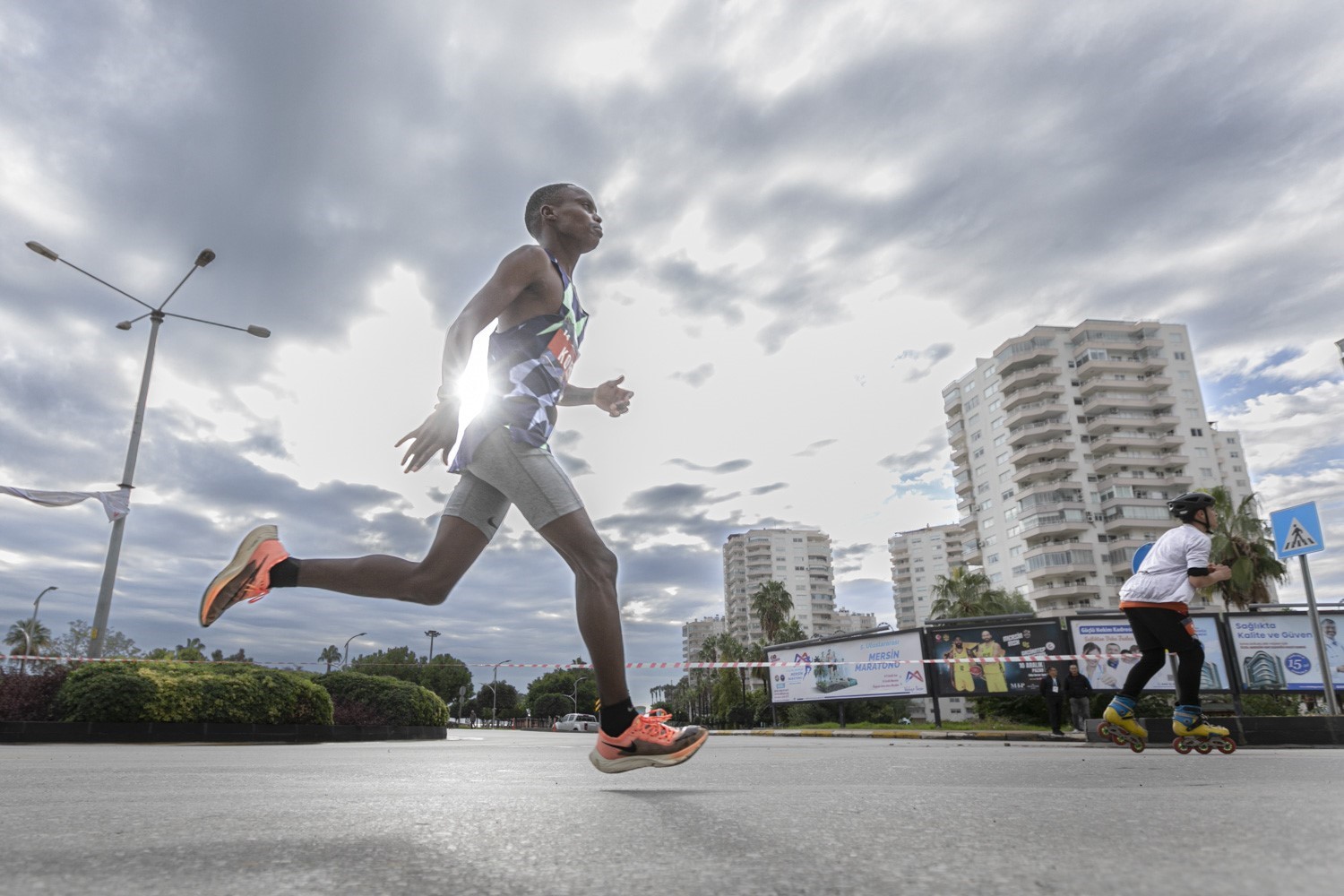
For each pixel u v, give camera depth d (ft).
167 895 3.27
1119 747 27.30
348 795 7.79
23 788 8.74
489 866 3.90
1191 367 259.80
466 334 7.82
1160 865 3.61
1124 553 237.45
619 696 8.33
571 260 9.87
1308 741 26.00
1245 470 299.38
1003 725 84.38
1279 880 3.21
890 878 3.51
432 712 53.36
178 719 36.96
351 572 8.40
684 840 4.65
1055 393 258.16
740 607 521.65
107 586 42.86
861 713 126.52
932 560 440.86
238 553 8.38
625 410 11.53
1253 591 107.04
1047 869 3.59
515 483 7.98
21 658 36.65
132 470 46.09
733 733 82.12
